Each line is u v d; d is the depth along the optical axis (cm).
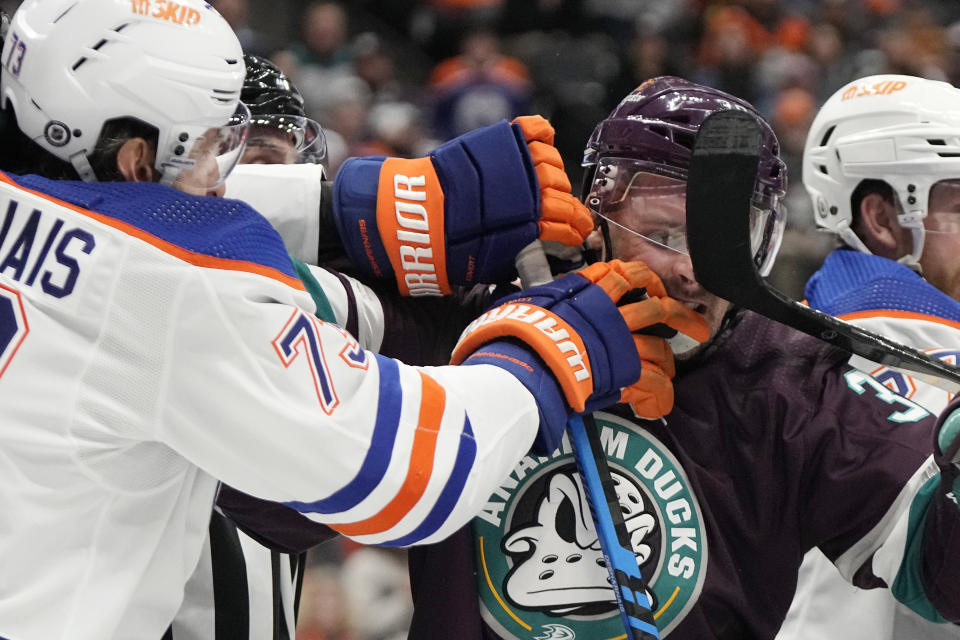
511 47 1809
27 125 351
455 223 427
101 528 347
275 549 437
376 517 349
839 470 425
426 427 350
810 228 1534
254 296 340
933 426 420
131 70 342
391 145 1634
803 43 2025
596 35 1844
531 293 407
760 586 430
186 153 357
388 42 1875
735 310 449
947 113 511
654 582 417
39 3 350
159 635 376
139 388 335
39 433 337
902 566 429
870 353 412
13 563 335
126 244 335
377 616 1090
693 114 412
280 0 1783
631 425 426
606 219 429
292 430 334
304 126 540
